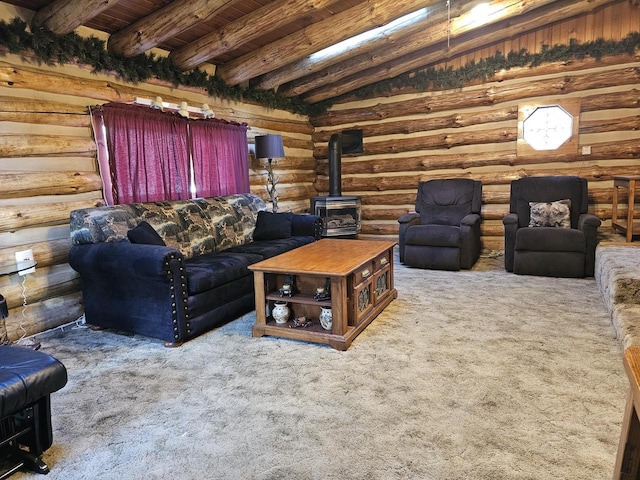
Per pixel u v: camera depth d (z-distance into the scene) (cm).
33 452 180
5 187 312
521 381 234
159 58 421
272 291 327
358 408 212
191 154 459
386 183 645
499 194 577
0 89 311
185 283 301
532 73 541
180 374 256
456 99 584
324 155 688
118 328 324
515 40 544
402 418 203
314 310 316
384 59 535
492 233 589
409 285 440
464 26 475
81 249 327
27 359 182
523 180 515
